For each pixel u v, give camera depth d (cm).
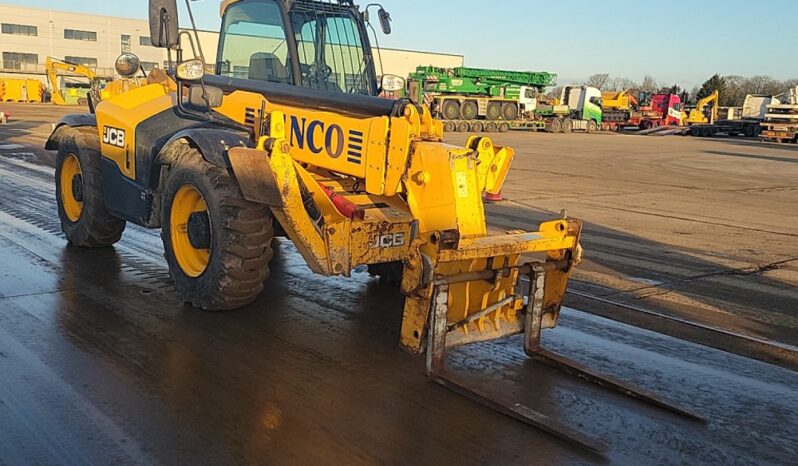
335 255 436
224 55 613
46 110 4022
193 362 419
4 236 731
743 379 436
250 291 491
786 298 632
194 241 504
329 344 459
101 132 638
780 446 352
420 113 457
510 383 410
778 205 1311
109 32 7575
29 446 316
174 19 537
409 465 313
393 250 462
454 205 417
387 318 517
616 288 644
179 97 573
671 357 469
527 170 1833
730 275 715
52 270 609
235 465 307
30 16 7162
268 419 351
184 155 512
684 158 2488
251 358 429
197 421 346
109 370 402
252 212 480
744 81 8725
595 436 351
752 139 4266
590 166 2030
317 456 317
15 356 416
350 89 596
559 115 4566
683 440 353
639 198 1330
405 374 415
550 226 445
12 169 1276
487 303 433
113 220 667
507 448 334
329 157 476
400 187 448
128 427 337
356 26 604
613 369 443
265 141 421
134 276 600
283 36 557
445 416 364
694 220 1079
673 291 642
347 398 379
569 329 516
